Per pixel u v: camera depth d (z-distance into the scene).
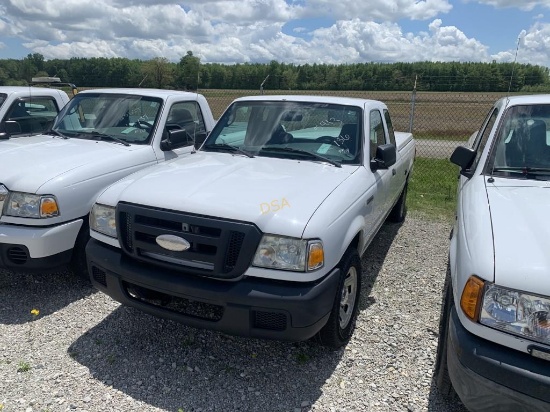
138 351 3.41
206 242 2.90
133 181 3.53
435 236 6.29
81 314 3.93
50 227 3.98
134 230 3.14
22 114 6.57
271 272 2.86
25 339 3.53
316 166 3.87
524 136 3.58
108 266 3.26
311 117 4.35
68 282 4.54
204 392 2.99
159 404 2.87
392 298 4.36
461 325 2.43
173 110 5.68
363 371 3.24
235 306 2.85
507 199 2.98
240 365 3.29
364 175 3.90
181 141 5.27
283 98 4.61
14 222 3.95
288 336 2.87
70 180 4.14
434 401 2.94
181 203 3.05
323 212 3.05
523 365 2.17
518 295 2.21
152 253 3.13
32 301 4.14
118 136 5.38
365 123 4.27
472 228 2.73
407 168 6.33
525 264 2.28
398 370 3.25
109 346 3.46
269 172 3.64
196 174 3.57
